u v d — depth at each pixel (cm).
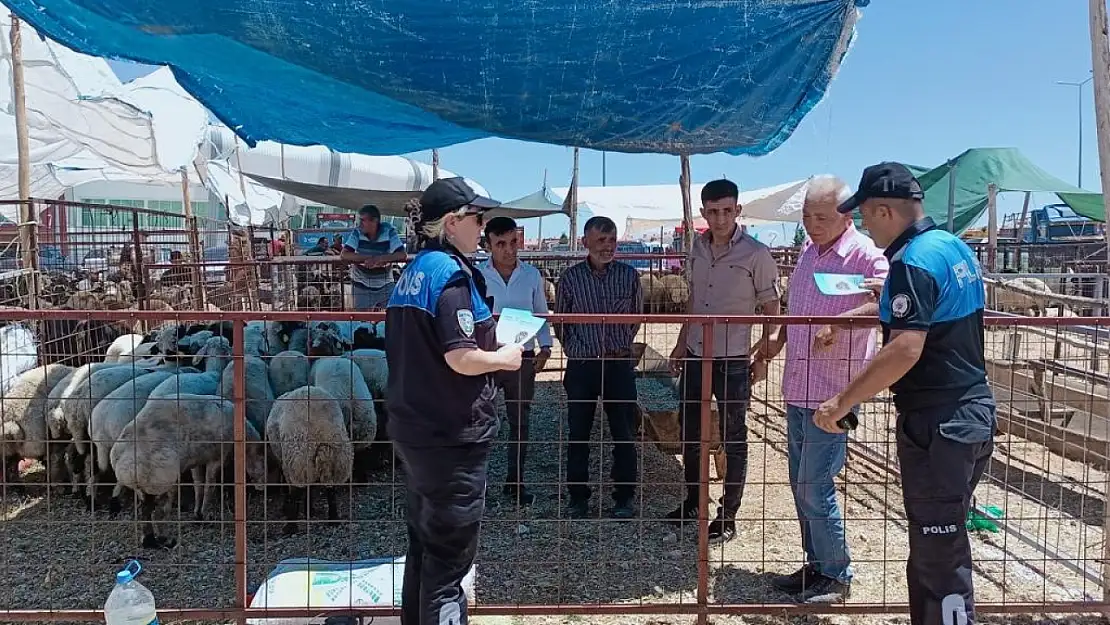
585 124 508
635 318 338
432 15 407
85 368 568
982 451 298
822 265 398
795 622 381
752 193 2255
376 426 592
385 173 1934
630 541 480
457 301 283
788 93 491
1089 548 467
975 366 297
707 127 520
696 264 476
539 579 425
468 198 294
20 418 553
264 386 575
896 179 302
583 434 513
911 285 286
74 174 1950
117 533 494
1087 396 577
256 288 1235
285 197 2516
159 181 2064
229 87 586
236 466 351
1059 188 1532
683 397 466
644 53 441
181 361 668
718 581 423
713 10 424
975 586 418
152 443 452
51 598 405
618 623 382
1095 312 995
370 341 805
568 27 421
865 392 290
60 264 1098
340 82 526
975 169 1558
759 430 730
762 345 458
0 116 1211
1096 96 381
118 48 473
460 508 296
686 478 495
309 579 359
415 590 320
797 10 436
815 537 400
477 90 459
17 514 526
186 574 438
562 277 511
